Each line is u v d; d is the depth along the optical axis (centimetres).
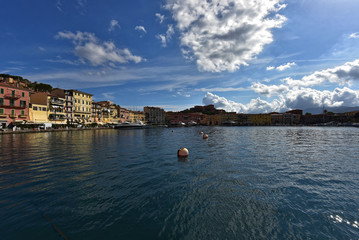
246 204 605
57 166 1108
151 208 580
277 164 1162
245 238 440
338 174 943
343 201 629
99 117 8275
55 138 3122
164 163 1188
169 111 16412
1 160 1286
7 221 509
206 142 2542
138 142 2530
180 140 2844
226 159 1316
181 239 436
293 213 550
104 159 1319
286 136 3747
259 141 2680
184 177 886
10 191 718
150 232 462
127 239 436
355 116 13325
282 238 441
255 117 15775
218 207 584
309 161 1253
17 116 4800
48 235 451
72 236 446
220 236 447
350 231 468
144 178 870
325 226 488
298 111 17012
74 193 696
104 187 757
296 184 791
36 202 623
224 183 800
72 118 6844
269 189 734
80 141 2633
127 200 635
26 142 2472
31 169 1039
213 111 19488
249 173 955
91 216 536
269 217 529
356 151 1712
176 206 592
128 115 10450
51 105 5947
